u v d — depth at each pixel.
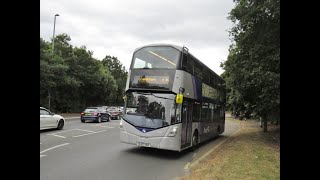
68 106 48.25
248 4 17.38
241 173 9.40
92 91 54.22
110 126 27.66
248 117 23.73
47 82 35.09
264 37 17.08
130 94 13.22
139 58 13.43
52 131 21.00
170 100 12.59
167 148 12.34
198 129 15.63
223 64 22.53
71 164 10.48
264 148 14.84
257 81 16.59
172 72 12.78
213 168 10.13
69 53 49.53
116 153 13.12
